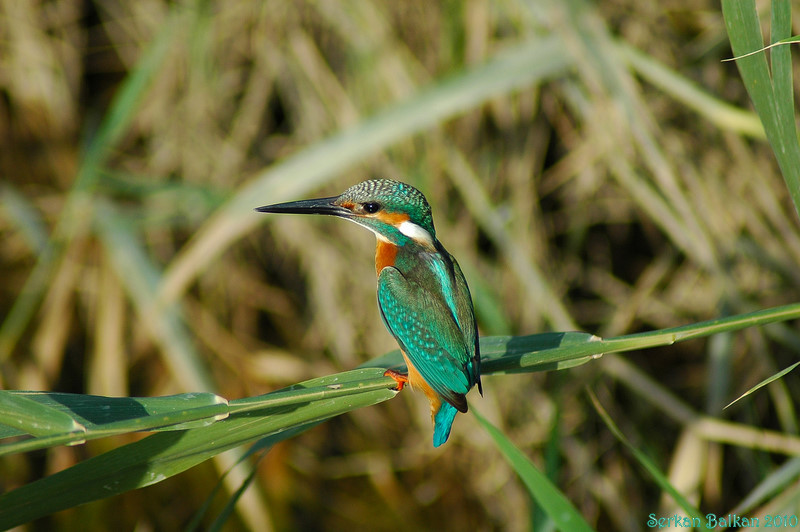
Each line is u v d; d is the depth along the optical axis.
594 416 11.83
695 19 11.93
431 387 5.98
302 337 12.12
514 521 11.77
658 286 12.40
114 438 11.63
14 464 11.30
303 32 11.67
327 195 11.54
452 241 11.41
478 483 12.03
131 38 12.31
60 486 3.60
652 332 4.68
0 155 11.84
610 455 11.82
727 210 11.34
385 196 6.82
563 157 12.09
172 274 9.66
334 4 11.36
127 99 9.95
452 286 6.26
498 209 11.64
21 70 11.95
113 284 11.36
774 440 9.96
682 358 12.28
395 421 12.45
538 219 11.82
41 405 3.44
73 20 12.24
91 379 11.16
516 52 9.52
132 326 11.65
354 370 5.80
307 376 11.81
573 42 9.53
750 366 11.41
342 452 12.38
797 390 11.38
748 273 11.52
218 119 11.98
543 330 11.53
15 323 10.56
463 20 11.29
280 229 11.72
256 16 11.73
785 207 11.62
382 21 11.34
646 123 9.96
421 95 9.11
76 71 12.27
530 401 11.84
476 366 5.46
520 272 10.93
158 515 11.45
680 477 10.17
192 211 11.43
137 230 11.17
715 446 10.95
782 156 4.55
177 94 11.97
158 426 3.51
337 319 11.72
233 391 11.57
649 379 10.99
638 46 11.71
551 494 4.90
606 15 11.68
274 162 11.99
